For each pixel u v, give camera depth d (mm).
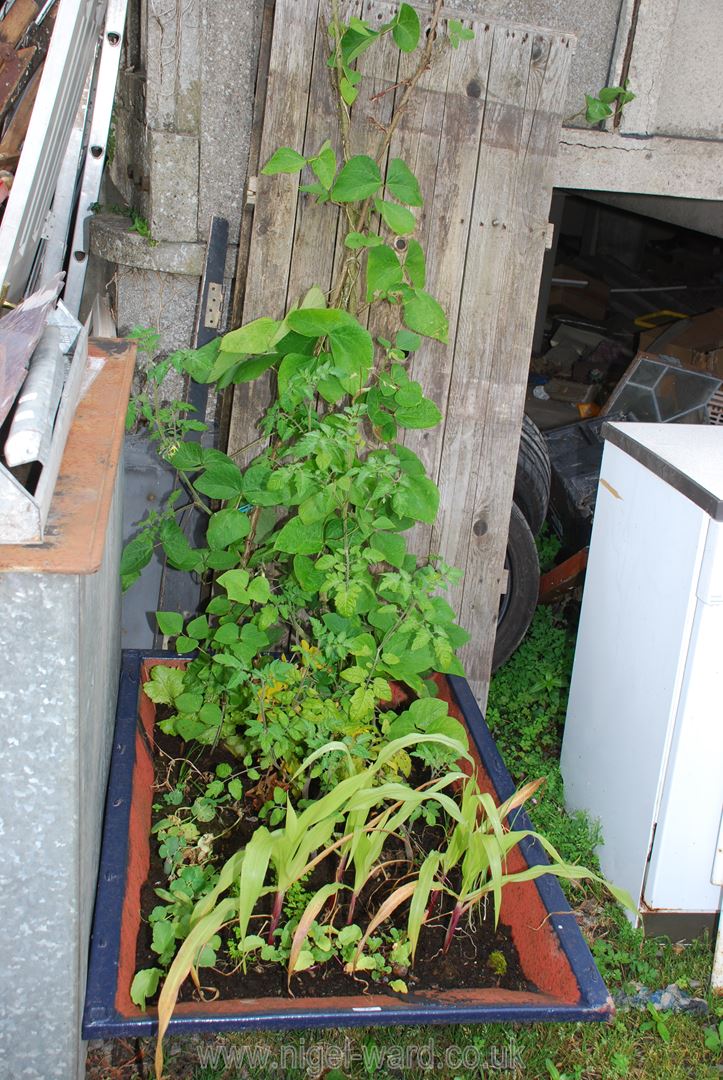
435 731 2561
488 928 2357
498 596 3250
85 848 1837
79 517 1651
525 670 3660
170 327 3121
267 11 2748
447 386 3014
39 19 2705
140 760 2596
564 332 6867
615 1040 2326
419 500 2672
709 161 3730
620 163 3672
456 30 2623
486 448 3090
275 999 2029
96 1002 1848
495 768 2600
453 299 2951
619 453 2709
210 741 2811
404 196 2615
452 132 2824
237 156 2938
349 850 2303
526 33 2779
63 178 3246
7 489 1489
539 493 3629
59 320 2330
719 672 2299
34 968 1763
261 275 2848
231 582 2514
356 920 2355
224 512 2643
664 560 2430
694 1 3467
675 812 2424
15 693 1572
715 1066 2326
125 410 2217
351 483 2607
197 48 2799
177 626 2777
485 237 2912
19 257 2535
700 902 2529
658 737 2451
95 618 1934
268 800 2674
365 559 2682
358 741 2547
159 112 2854
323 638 2596
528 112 2842
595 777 2852
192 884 2334
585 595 2941
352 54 2555
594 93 3564
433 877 2326
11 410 1843
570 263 8672
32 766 1620
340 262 2869
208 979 2137
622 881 2656
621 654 2682
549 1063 2229
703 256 8789
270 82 2703
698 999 2467
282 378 2615
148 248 2973
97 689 2037
